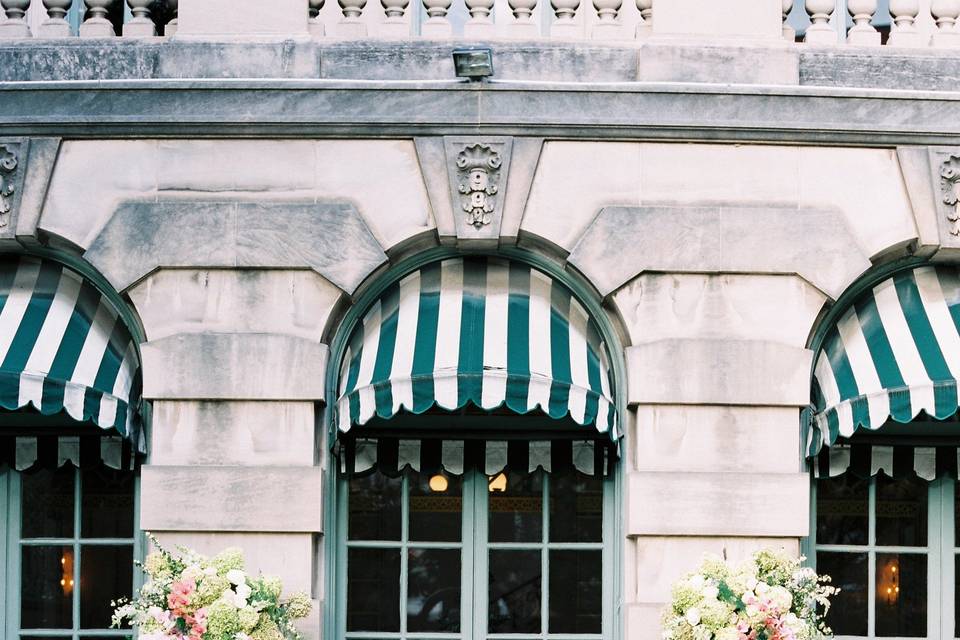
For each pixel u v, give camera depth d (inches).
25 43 323.3
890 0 338.6
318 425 317.4
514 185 317.1
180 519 305.6
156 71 321.4
